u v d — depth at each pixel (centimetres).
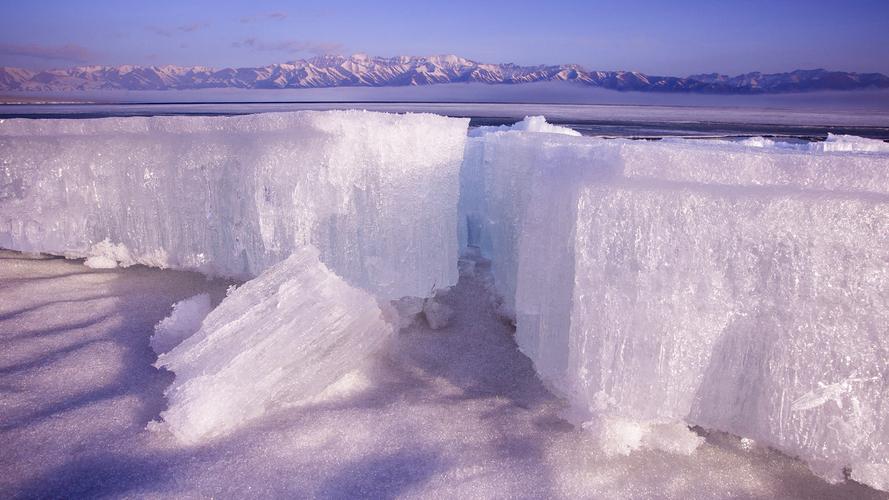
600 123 4228
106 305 273
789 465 168
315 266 220
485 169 320
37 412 185
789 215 158
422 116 270
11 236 319
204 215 286
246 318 208
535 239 217
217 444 171
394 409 197
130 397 196
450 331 265
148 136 297
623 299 171
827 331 155
